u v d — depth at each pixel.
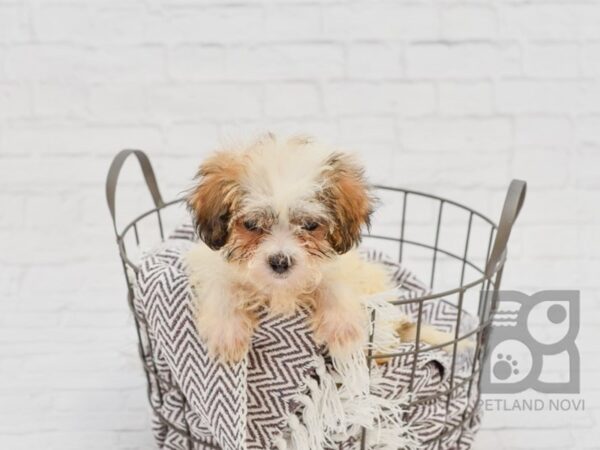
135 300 0.85
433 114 1.22
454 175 1.24
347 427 0.80
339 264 0.78
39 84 1.20
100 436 0.93
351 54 1.21
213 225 0.75
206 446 0.82
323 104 1.22
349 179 0.76
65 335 1.10
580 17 1.21
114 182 0.83
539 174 1.24
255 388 0.78
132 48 1.20
